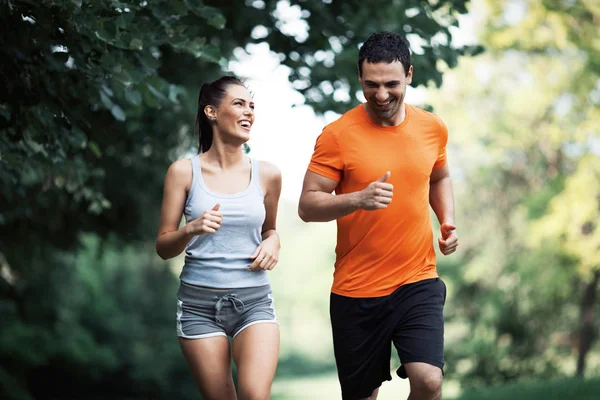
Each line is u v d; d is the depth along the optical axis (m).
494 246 25.52
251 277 5.26
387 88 5.04
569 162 23.69
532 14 20.19
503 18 21.36
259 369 5.04
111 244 15.16
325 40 9.93
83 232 13.70
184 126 12.40
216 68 11.26
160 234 5.25
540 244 22.11
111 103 6.85
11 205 11.10
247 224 5.25
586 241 20.92
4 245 12.57
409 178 5.30
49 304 25.16
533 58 22.31
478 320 25.48
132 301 32.97
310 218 5.36
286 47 10.12
